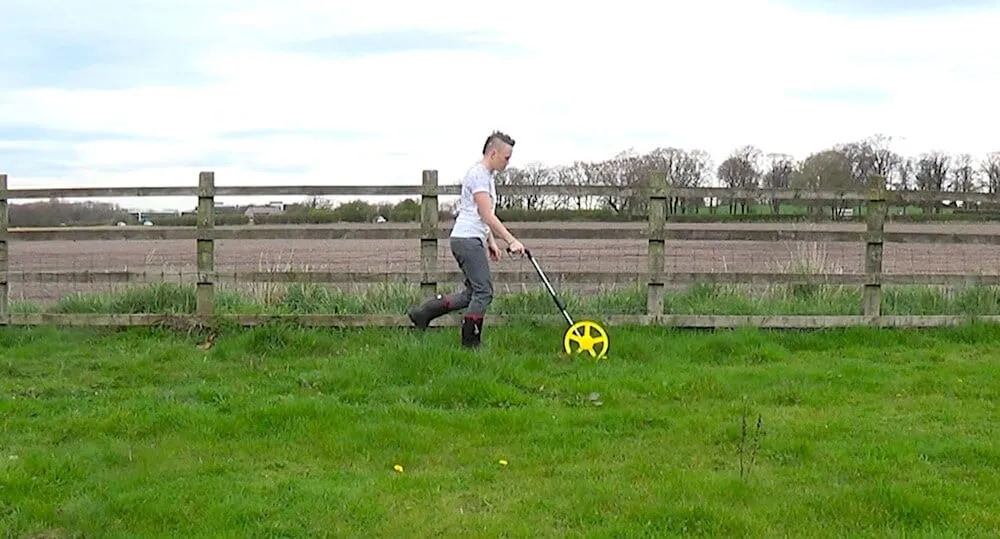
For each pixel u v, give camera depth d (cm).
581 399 712
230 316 929
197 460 572
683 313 998
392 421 641
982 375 789
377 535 462
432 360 777
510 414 657
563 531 466
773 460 572
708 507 487
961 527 469
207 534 461
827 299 1060
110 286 1069
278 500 504
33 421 645
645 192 958
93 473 545
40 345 874
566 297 993
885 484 518
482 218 821
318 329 927
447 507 497
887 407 692
